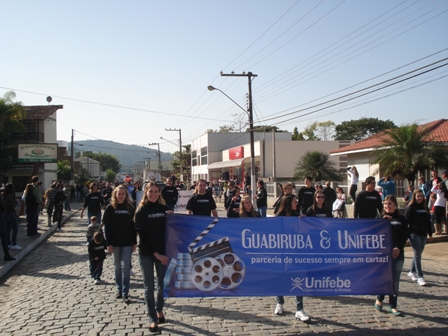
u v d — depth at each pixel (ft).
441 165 67.05
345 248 21.66
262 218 21.38
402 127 69.46
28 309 23.30
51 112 153.07
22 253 39.60
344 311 22.71
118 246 24.44
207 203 31.42
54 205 62.59
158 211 20.74
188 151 268.82
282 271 21.26
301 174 117.08
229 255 21.08
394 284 21.83
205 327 20.18
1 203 34.88
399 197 67.41
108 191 71.46
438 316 21.84
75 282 29.45
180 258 20.75
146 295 19.95
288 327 20.22
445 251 40.60
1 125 127.44
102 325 20.45
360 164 96.63
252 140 97.40
